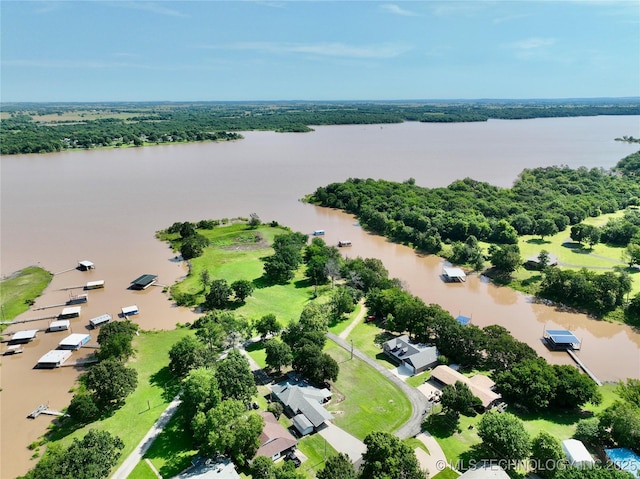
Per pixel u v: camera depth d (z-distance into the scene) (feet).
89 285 447.42
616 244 561.02
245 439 219.41
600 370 317.83
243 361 270.26
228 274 479.41
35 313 398.62
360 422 253.85
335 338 351.05
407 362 309.01
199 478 205.87
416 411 263.29
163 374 303.27
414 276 488.02
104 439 214.69
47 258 523.70
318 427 248.11
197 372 251.39
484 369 309.42
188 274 480.23
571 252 533.96
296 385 280.51
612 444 228.02
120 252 545.44
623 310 391.65
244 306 406.62
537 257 488.02
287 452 229.45
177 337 354.54
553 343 344.08
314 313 334.44
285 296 429.79
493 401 265.34
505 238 565.53
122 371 270.26
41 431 252.21
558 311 405.80
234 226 640.17
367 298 395.34
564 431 245.24
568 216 640.99
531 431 243.81
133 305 413.80
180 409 264.11
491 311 406.82
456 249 527.81
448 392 250.78
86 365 320.91
